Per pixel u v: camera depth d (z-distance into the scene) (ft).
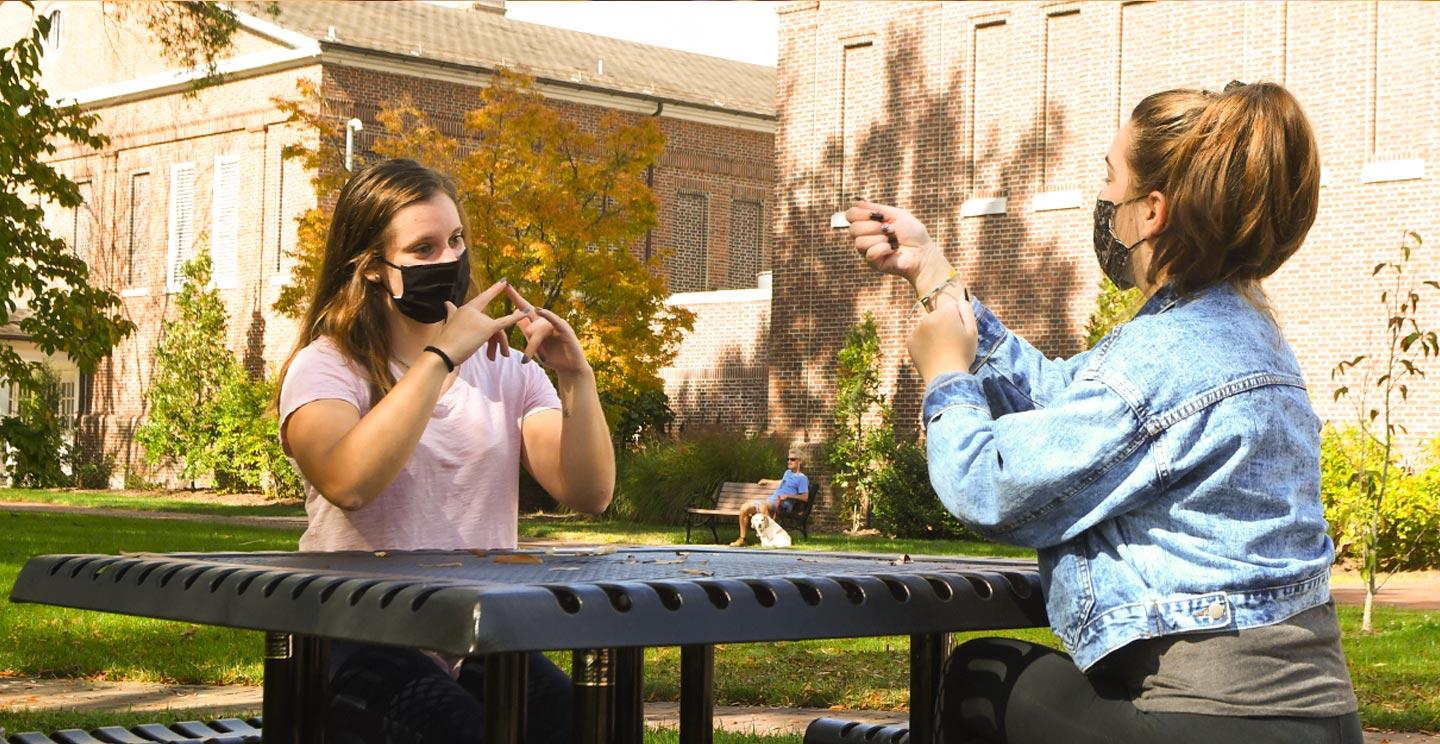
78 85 124.77
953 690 7.61
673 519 82.53
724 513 73.82
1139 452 6.90
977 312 8.46
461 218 9.82
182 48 75.46
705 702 9.43
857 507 80.43
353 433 8.43
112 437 120.37
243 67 109.09
